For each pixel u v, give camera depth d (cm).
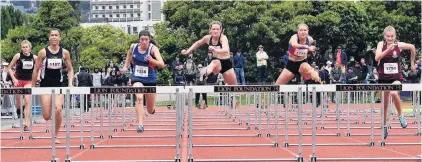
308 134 1234
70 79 1027
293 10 3803
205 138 1173
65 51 1016
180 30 3781
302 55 1160
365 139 1131
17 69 1388
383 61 1105
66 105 774
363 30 3856
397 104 1160
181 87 767
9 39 3991
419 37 3997
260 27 3584
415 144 1012
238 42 3688
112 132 1358
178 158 773
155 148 980
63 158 850
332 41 3841
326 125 1537
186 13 3788
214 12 3781
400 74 1105
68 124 779
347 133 1223
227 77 1207
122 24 6906
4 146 1049
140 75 1123
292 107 1864
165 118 1891
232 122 1661
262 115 1973
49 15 3934
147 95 1168
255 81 3712
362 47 3984
